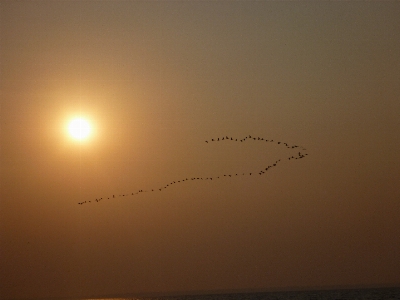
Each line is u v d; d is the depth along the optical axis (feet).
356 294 442.50
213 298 473.26
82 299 484.33
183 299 484.74
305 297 428.15
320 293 481.05
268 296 472.03
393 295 416.87
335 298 402.72
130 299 501.15
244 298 455.22
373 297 398.21
